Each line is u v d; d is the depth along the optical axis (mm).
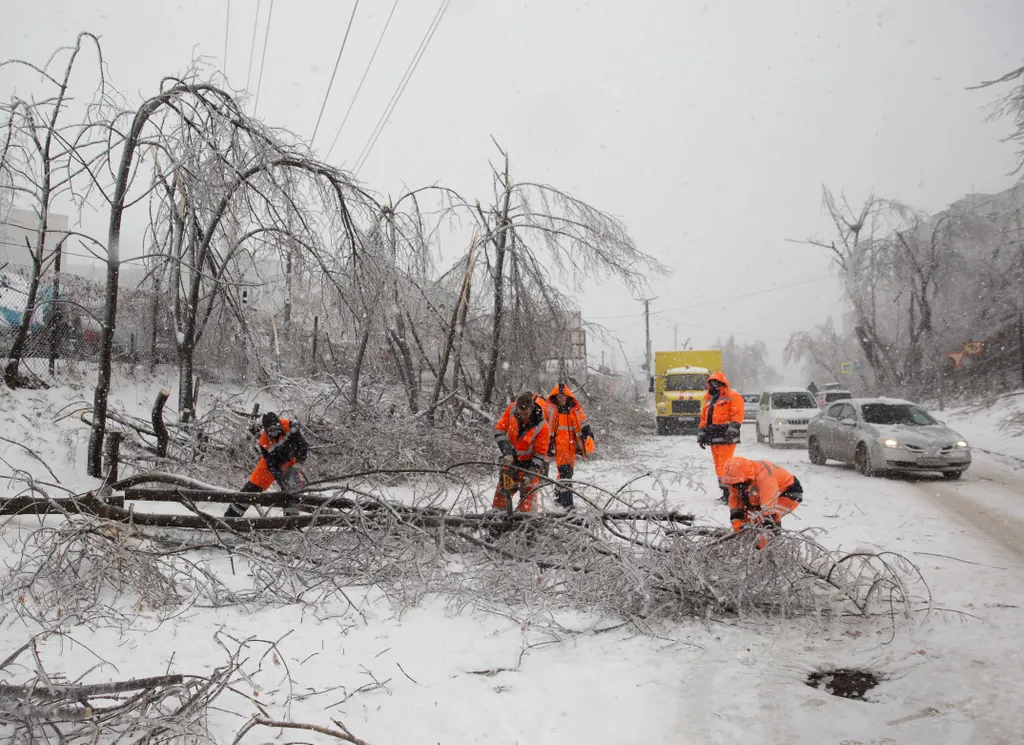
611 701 4316
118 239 10375
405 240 14711
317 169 12008
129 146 10359
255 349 15320
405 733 3904
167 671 4242
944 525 9398
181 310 15195
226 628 5477
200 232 13500
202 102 11008
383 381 17781
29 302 12062
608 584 6082
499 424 8156
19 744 3559
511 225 17656
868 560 5969
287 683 4508
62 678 4000
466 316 17938
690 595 5930
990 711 4094
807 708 4207
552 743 3814
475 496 7941
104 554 6027
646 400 43906
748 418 40219
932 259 37406
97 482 10133
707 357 30906
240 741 3717
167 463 11367
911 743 3783
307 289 13492
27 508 7117
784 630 5574
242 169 11422
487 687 4516
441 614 6020
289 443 8469
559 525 7000
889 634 5414
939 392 35750
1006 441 20688
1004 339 33594
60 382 13031
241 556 6820
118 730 3730
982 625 5512
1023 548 8102
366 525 7125
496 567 6766
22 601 5383
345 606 6102
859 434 14945
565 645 5297
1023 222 33000
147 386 14844
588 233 17656
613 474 14797
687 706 4250
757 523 6340
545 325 18297
